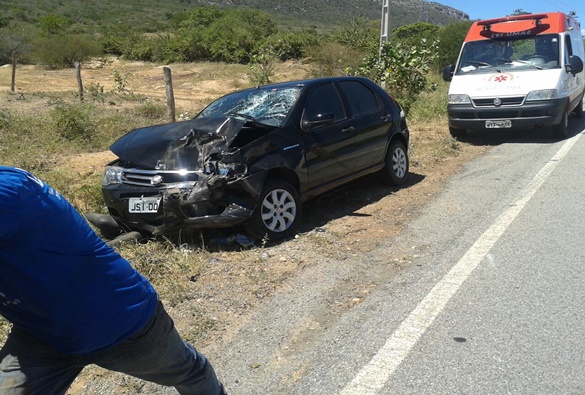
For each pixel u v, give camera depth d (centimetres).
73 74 3048
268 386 353
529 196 742
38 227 214
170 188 566
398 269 525
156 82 2689
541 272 502
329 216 700
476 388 338
